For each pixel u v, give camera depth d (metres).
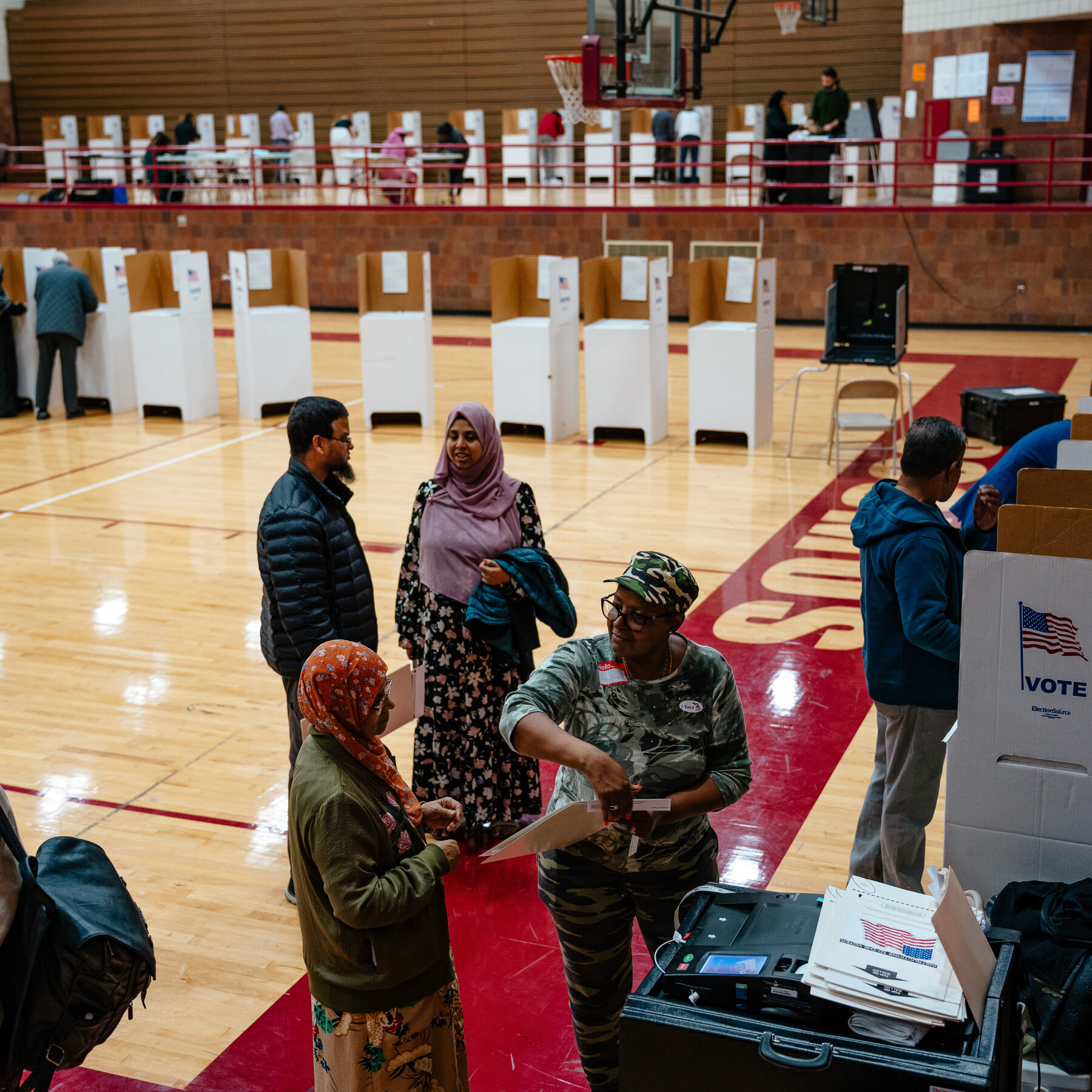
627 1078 2.01
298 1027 3.47
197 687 5.98
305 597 3.63
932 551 3.25
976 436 10.83
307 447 3.73
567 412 11.43
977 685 2.51
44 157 24.98
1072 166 17.80
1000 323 16.69
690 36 20.88
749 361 10.53
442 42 23.08
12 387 12.56
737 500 9.08
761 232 17.28
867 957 2.03
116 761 5.19
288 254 12.42
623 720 2.62
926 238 16.69
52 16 25.41
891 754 3.48
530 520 4.22
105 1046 3.38
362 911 2.30
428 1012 2.50
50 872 2.41
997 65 17.78
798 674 5.98
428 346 11.76
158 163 21.89
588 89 10.00
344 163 23.30
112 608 7.11
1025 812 2.52
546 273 11.11
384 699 2.43
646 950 3.71
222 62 24.52
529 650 4.09
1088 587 2.37
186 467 10.44
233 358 16.03
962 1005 1.92
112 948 2.31
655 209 17.62
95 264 12.84
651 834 2.64
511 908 4.05
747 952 2.11
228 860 4.41
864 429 9.70
